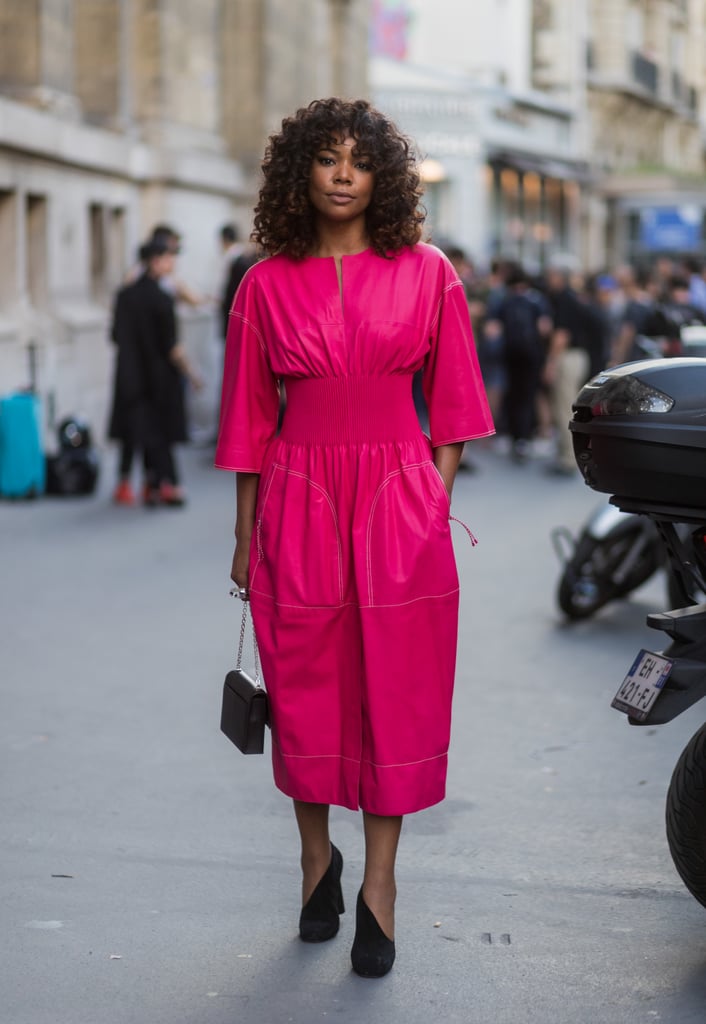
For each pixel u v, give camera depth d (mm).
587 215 47688
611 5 50938
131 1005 3416
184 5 20406
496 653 6922
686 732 5656
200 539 9992
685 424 3207
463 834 4523
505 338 15344
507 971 3588
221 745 5379
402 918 3893
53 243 16141
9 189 14836
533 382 15414
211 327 21156
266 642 3578
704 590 3320
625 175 48688
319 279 3463
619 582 7645
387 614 3463
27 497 11969
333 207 3422
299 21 24844
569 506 12023
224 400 3602
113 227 18844
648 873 4211
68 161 16328
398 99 38438
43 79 15914
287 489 3510
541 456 16406
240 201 22844
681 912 3936
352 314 3443
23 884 4090
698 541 3312
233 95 23344
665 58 57406
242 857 4297
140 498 12164
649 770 5188
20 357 14492
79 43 18828
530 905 3979
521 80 47594
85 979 3543
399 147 3443
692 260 17953
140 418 11422
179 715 5758
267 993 3477
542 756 5336
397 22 46562
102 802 4762
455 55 47094
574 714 5898
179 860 4273
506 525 10906
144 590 8203
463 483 13664
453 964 3625
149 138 19703
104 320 17250
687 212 44406
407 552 3477
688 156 63375
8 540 9898
